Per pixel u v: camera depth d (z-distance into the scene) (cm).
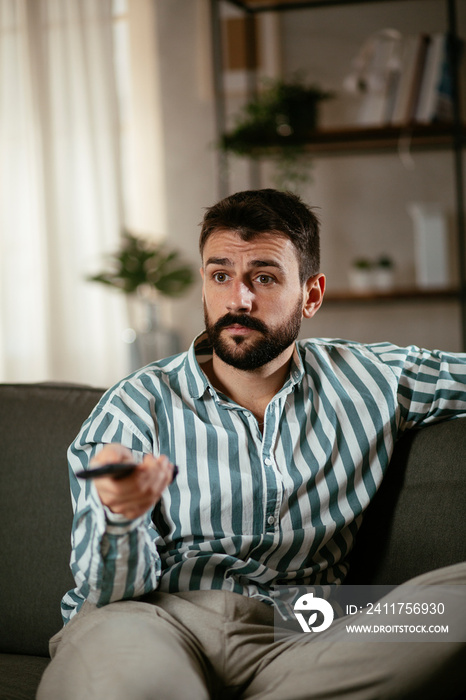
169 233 363
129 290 332
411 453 116
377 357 122
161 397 110
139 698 80
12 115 362
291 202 111
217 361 112
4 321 369
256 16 338
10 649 116
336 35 331
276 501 106
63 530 117
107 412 107
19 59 360
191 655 90
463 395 117
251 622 99
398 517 113
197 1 350
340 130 292
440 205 315
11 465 121
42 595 115
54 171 360
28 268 368
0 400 127
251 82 342
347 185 337
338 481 110
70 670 86
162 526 107
